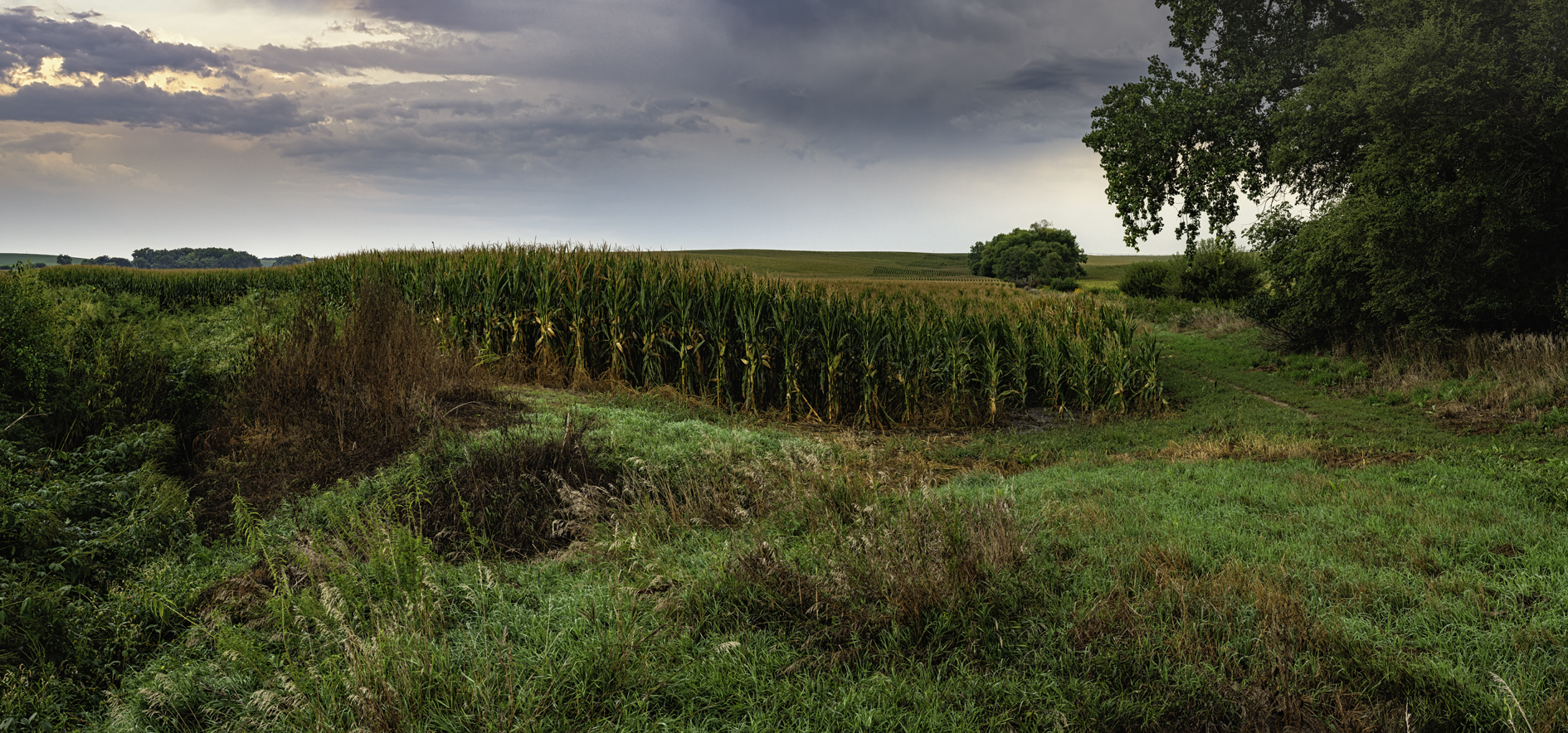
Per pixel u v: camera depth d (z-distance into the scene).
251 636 4.86
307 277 25.05
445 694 3.93
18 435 7.87
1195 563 5.66
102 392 9.23
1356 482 8.26
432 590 5.16
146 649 5.18
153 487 7.67
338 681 4.03
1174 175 20.98
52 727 4.13
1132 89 20.81
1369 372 17.28
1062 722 3.74
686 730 3.77
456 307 16.30
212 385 10.72
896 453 11.84
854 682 4.20
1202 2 19.94
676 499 7.78
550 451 8.44
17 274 9.51
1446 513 6.88
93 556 6.08
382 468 8.47
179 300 30.56
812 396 14.94
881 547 5.47
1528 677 3.96
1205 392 17.17
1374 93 15.10
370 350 10.95
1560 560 5.48
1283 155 17.61
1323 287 18.77
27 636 4.77
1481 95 13.95
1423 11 15.23
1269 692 3.93
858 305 15.27
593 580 5.66
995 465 11.02
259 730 3.85
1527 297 15.59
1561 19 13.30
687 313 14.71
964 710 3.90
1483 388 13.93
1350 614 4.83
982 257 105.00
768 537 6.30
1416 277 15.73
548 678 4.08
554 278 15.95
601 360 15.88
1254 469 9.19
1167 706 3.89
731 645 4.27
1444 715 3.75
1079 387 15.62
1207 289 41.59
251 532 6.23
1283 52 19.52
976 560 5.31
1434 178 14.91
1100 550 5.91
